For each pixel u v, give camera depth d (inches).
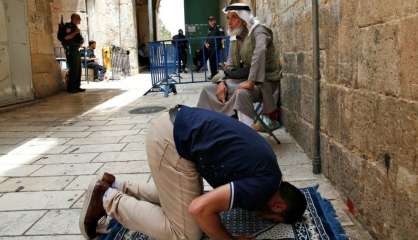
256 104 194.7
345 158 123.7
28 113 321.4
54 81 453.7
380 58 95.9
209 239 106.0
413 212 83.7
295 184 142.5
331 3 130.6
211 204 87.7
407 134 84.6
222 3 850.8
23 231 119.5
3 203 139.6
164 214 100.9
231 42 192.5
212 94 181.9
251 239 99.2
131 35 796.6
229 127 92.8
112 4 746.2
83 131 247.6
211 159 91.4
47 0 444.1
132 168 170.9
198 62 742.5
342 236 102.3
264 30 178.4
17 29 371.6
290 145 189.5
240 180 89.0
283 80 219.6
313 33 145.9
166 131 97.6
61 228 120.6
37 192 148.3
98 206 108.6
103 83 597.9
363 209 110.7
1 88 342.6
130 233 112.2
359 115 110.7
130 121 274.4
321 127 148.8
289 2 197.3
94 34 687.1
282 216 96.9
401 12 84.7
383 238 99.1
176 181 97.4
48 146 212.8
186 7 949.2
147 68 990.4
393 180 92.0
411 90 82.0
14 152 203.3
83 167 175.0
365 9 103.0
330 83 136.0
